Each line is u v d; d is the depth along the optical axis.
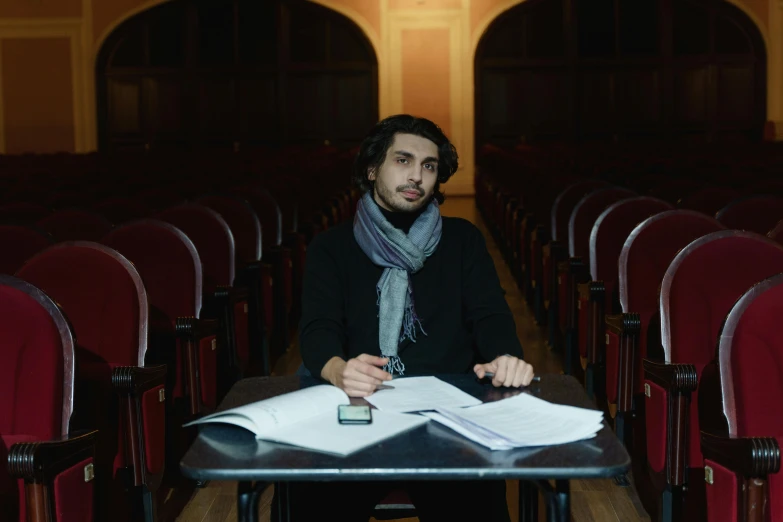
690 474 2.55
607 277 4.07
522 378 1.94
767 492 1.80
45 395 2.12
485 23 16.53
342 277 2.28
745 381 2.02
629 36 16.64
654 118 16.77
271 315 4.76
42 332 2.13
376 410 1.75
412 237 2.23
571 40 16.62
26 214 4.64
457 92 16.70
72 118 17.05
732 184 5.91
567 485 1.61
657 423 2.52
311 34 16.75
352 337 2.25
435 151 2.24
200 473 1.45
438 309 2.27
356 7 16.50
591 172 8.38
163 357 3.41
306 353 2.10
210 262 4.17
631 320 3.07
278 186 6.88
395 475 1.44
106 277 2.84
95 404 2.71
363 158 2.25
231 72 16.84
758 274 2.62
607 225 4.06
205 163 11.36
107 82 17.05
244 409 1.67
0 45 16.98
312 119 16.89
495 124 16.91
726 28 16.61
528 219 6.41
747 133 16.78
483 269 2.32
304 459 1.49
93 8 16.77
